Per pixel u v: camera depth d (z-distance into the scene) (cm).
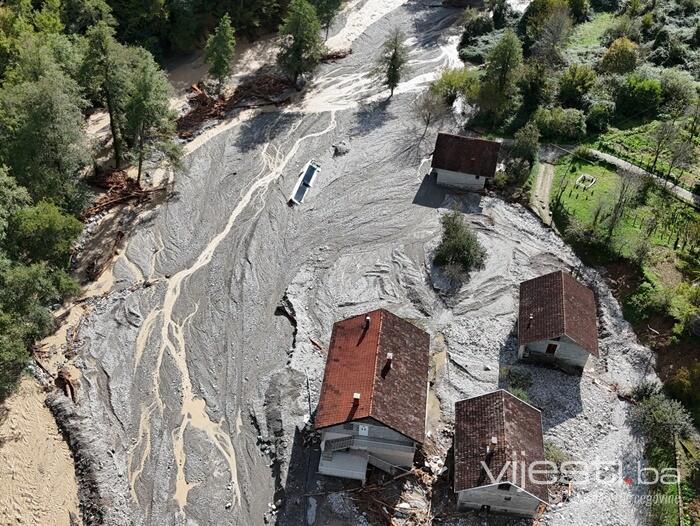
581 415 4550
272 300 5359
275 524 3981
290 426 4425
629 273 5453
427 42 9019
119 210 6200
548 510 4022
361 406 3938
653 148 6750
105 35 6012
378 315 4472
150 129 6494
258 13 9062
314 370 4781
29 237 5069
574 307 4806
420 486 4134
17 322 4706
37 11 7694
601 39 8781
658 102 7262
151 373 4803
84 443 4384
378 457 4156
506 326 5153
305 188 6412
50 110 5466
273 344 5031
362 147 6944
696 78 7706
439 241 5841
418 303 5334
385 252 5766
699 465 4181
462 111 7525
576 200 6184
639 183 6075
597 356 4716
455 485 3869
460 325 5159
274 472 4244
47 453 4394
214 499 4103
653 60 8150
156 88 6169
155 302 5322
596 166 6612
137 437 4422
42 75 5962
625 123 7206
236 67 8556
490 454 3878
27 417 4594
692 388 4550
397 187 6444
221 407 4612
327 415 4012
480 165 6288
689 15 8994
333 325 4862
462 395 4666
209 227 6000
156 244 5844
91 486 4172
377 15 9675
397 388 4125
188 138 7106
